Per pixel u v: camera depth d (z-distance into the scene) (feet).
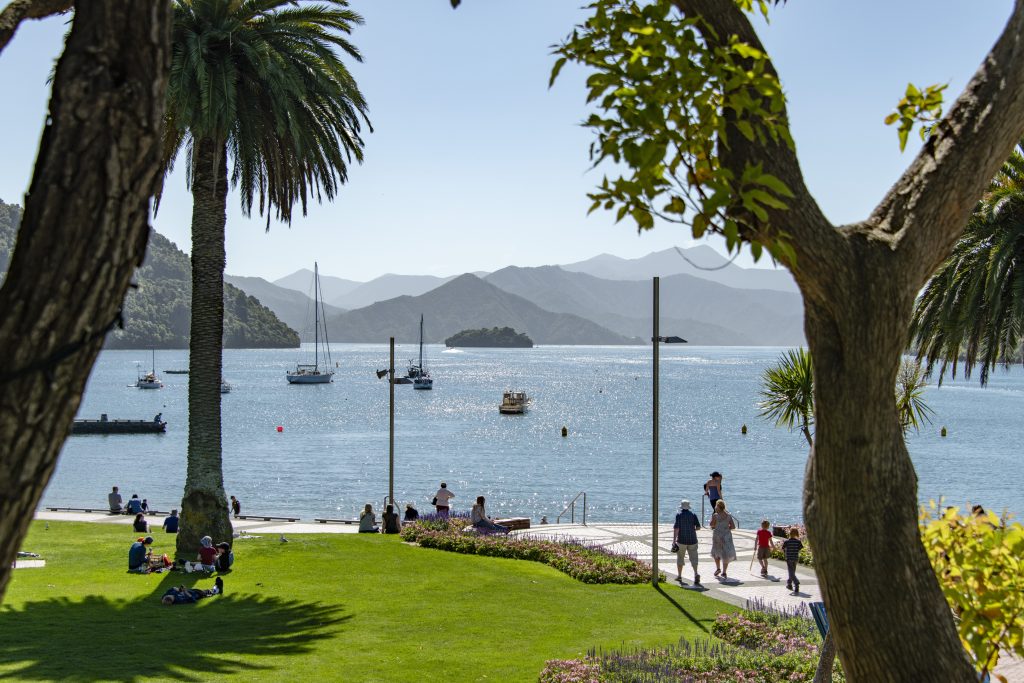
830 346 12.82
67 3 20.35
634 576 71.36
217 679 42.06
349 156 86.99
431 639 52.13
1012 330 52.49
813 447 13.61
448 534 87.97
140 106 8.92
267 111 81.15
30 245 8.52
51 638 49.19
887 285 12.66
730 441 331.36
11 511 8.27
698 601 64.49
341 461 265.54
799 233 12.40
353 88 81.92
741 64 13.61
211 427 79.41
